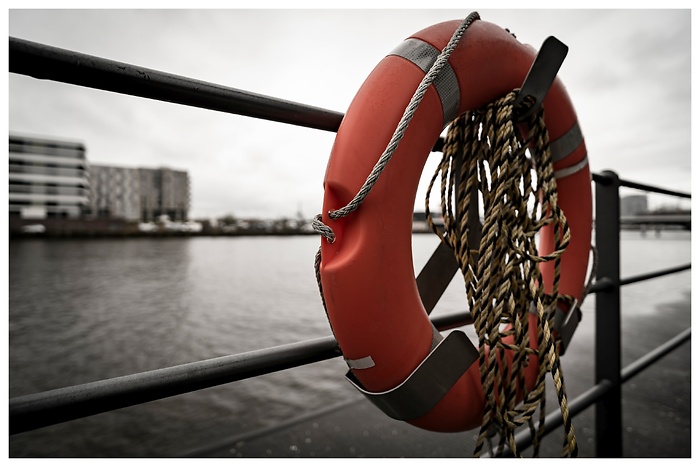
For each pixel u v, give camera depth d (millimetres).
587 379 3449
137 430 4641
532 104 798
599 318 1492
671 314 7023
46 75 500
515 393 778
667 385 2871
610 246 1452
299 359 728
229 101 625
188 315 11211
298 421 2604
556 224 815
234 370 653
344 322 629
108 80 530
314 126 730
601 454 1484
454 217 842
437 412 717
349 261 609
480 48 730
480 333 742
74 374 7789
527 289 793
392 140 597
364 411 2732
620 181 1477
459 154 846
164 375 593
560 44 743
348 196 614
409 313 672
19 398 497
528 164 806
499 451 822
